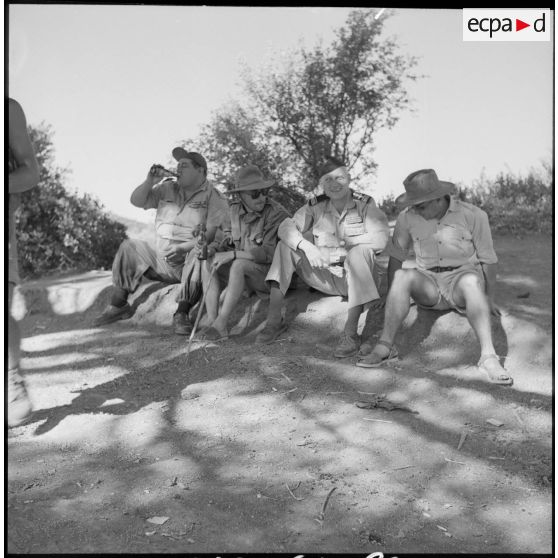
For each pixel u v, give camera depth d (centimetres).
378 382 443
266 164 794
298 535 305
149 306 589
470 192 784
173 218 571
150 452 377
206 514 320
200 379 463
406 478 348
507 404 411
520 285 531
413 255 578
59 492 339
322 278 514
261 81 818
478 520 316
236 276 518
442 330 474
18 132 372
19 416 391
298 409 417
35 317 638
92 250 816
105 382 472
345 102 807
